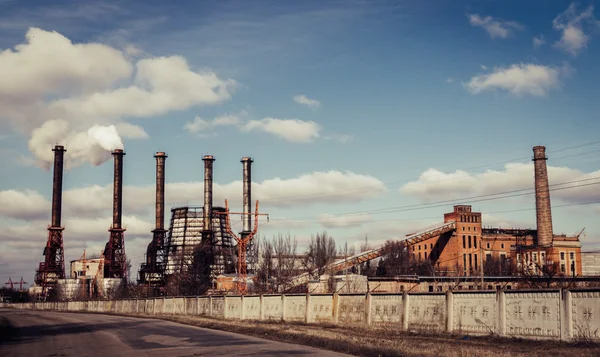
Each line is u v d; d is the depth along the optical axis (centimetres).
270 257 13012
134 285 16575
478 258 18350
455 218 18400
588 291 2423
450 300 3156
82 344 3353
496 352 2261
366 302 3850
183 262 15100
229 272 15662
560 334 2522
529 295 2697
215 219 17000
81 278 17300
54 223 17250
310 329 3762
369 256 14112
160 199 17112
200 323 4969
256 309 5306
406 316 3462
